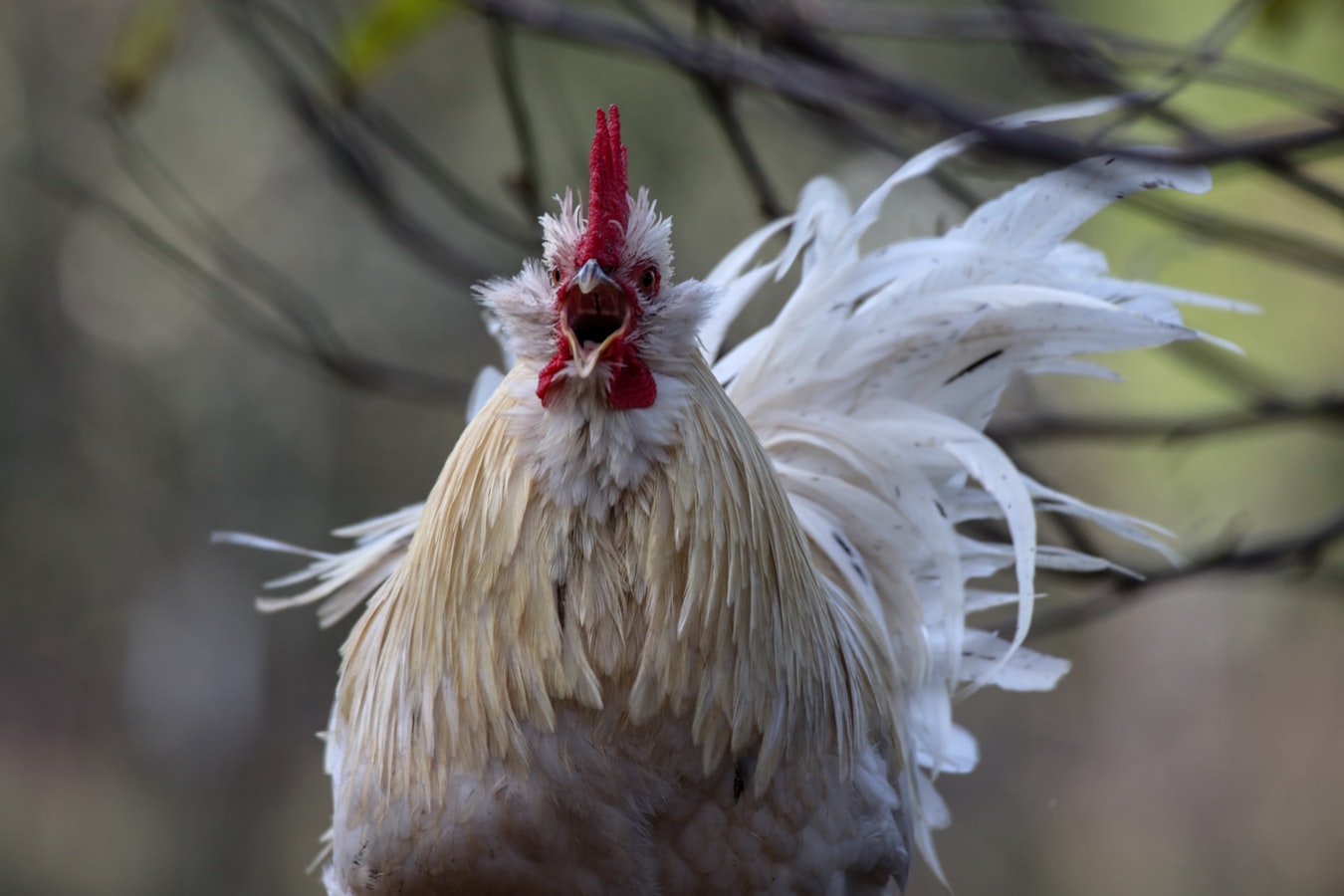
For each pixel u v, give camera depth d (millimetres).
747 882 9562
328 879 10617
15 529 49125
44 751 52062
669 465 9203
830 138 14445
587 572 9156
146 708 51594
